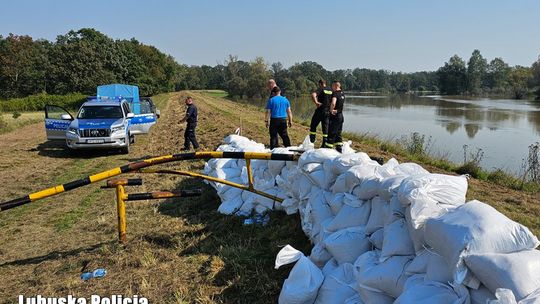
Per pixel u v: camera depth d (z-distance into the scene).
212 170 7.30
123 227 5.38
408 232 3.12
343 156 4.72
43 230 6.14
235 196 6.41
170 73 92.25
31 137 17.97
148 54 84.75
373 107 49.81
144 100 18.89
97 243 5.52
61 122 13.33
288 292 3.50
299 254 3.81
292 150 6.11
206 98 57.62
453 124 29.00
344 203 4.22
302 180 5.28
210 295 4.04
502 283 2.14
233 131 16.69
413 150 13.46
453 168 10.94
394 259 3.07
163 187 8.18
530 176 10.62
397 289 2.93
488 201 7.30
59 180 9.64
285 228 5.41
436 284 2.56
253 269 4.46
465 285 2.35
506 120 32.44
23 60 59.91
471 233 2.38
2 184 9.24
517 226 2.39
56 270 4.79
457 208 2.77
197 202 6.90
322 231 4.36
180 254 4.99
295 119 23.05
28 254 5.30
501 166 14.10
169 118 26.11
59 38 77.50
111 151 13.66
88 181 5.06
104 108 13.79
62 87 52.59
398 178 3.60
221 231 5.59
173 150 13.20
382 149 13.52
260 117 25.83
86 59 54.31
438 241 2.58
